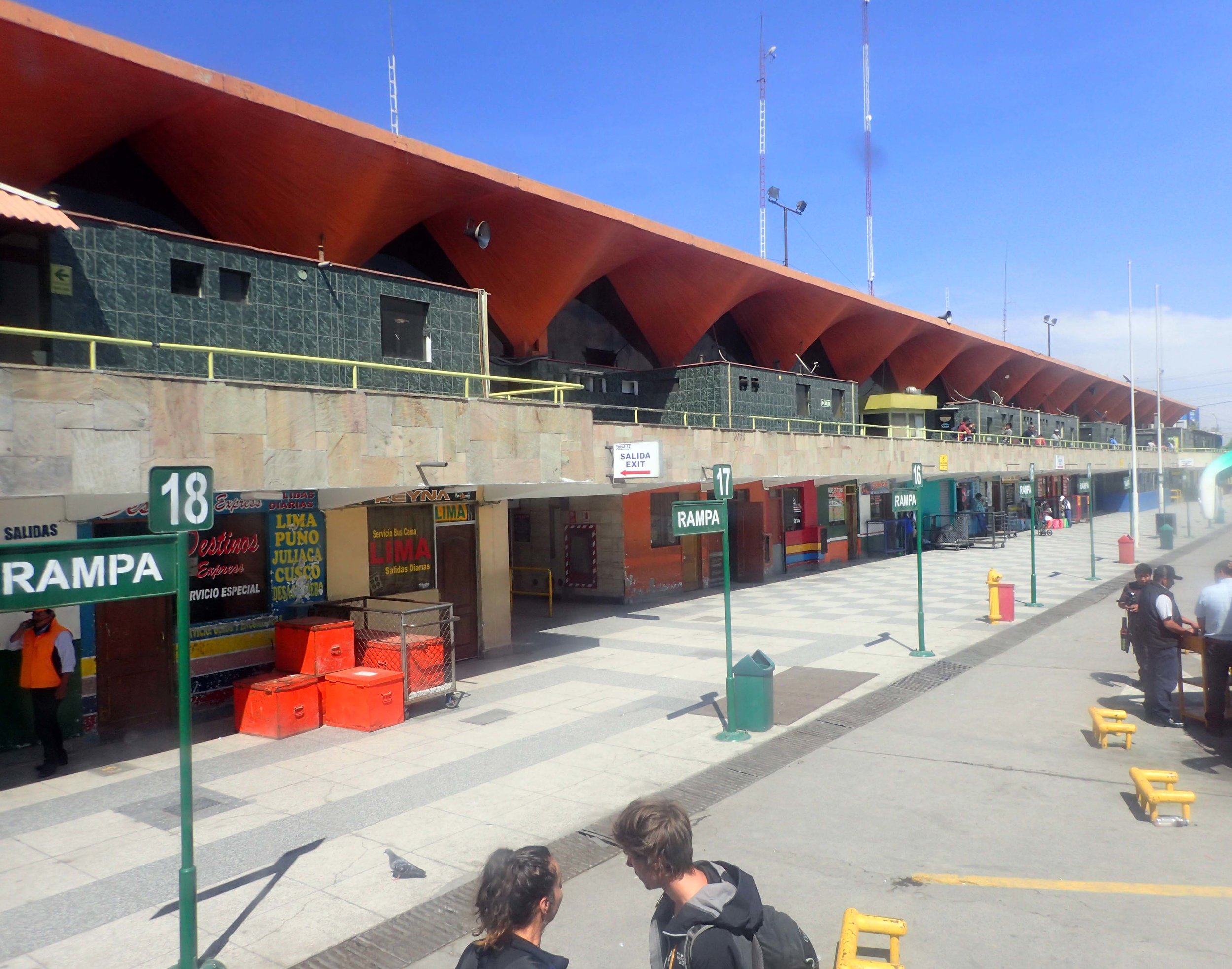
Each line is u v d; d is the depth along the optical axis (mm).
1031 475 21344
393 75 17938
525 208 17734
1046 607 19453
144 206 13773
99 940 5477
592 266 20547
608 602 21516
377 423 10141
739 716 9922
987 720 10164
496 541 15242
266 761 9266
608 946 5250
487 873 2668
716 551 25141
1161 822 6926
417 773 8695
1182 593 21594
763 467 21156
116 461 7898
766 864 6352
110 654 10273
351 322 12000
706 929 2643
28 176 12078
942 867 6234
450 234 18078
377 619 12969
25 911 5898
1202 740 9227
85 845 7055
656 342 25250
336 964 5137
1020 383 51969
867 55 46281
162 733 10586
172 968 4996
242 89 12156
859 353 34812
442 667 11445
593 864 6465
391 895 6016
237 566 11430
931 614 18781
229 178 13734
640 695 11852
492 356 20266
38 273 9180
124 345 9719
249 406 8930
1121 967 4848
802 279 26641
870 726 10039
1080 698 11125
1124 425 73375
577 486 14070
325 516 12414
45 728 8984
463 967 2604
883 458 27188
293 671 11039
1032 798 7578
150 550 4730
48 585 4219
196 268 10516
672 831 2748
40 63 10453
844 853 6523
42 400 7453
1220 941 5090
